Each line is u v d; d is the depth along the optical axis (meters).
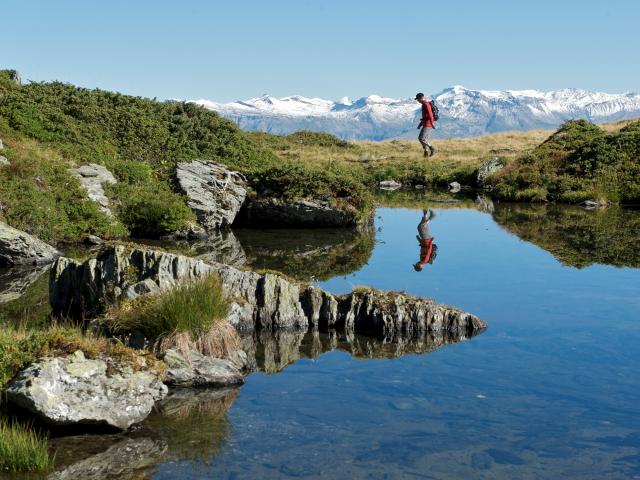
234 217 33.69
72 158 32.34
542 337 14.15
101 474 8.05
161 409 10.26
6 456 8.13
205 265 15.57
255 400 10.68
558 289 18.62
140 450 8.79
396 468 8.34
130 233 29.05
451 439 9.20
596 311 16.25
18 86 40.94
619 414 10.06
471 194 54.53
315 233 31.56
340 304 15.67
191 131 46.25
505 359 12.74
